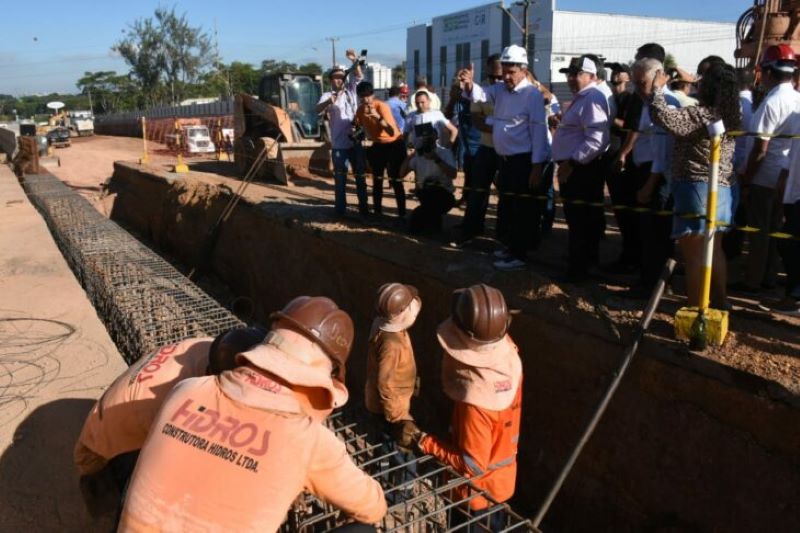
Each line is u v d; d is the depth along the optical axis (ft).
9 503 10.04
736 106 12.69
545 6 142.00
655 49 17.51
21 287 20.44
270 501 6.53
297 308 7.57
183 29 213.66
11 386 13.42
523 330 17.04
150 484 6.59
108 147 117.19
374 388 12.27
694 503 12.91
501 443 10.59
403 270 21.53
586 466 15.17
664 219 15.72
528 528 8.67
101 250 23.53
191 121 116.98
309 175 44.45
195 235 41.65
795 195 14.44
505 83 18.89
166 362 9.28
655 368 13.64
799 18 23.50
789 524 11.39
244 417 6.83
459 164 29.66
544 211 23.61
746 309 15.16
